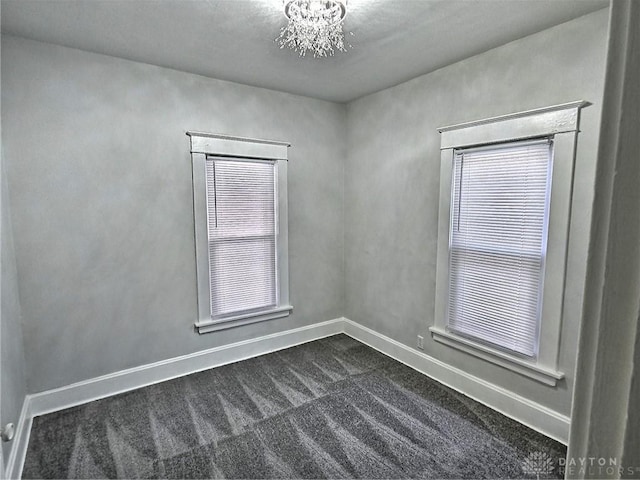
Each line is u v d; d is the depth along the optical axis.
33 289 2.51
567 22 2.15
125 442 2.29
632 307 0.31
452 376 2.95
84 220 2.66
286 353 3.62
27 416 2.40
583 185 2.13
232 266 3.39
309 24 1.99
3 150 2.33
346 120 3.94
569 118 2.14
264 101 3.40
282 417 2.55
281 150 3.53
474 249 2.75
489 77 2.56
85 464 2.10
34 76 2.42
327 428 2.43
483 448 2.23
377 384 3.01
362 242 3.83
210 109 3.12
